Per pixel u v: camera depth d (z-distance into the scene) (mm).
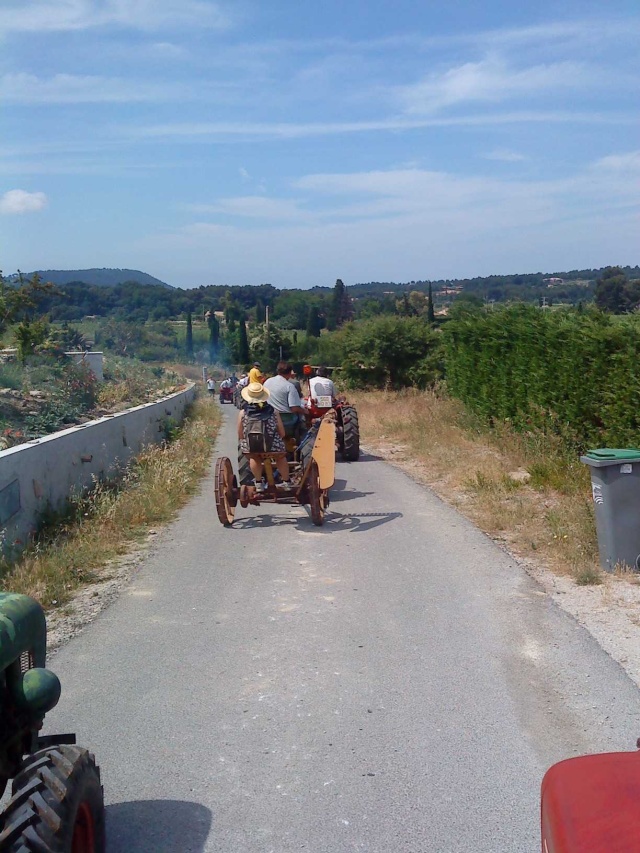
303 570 7859
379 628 6199
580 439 11953
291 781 4125
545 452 12281
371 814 3820
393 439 18688
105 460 12672
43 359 21438
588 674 5223
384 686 5176
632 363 10133
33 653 3404
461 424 18000
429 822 3740
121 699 5105
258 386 9789
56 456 10148
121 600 7090
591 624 6117
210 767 4281
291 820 3797
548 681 5152
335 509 10789
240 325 79438
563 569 7523
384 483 12719
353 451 15305
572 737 4445
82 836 3016
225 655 5770
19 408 15953
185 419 25781
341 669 5457
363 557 8258
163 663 5660
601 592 6832
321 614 6562
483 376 17344
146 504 10625
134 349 78625
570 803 2521
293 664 5566
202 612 6715
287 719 4781
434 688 5117
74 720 4836
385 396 28359
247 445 9648
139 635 6223
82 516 9898
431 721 4688
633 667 5316
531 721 4641
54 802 2766
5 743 3082
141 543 9219
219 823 3791
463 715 4746
